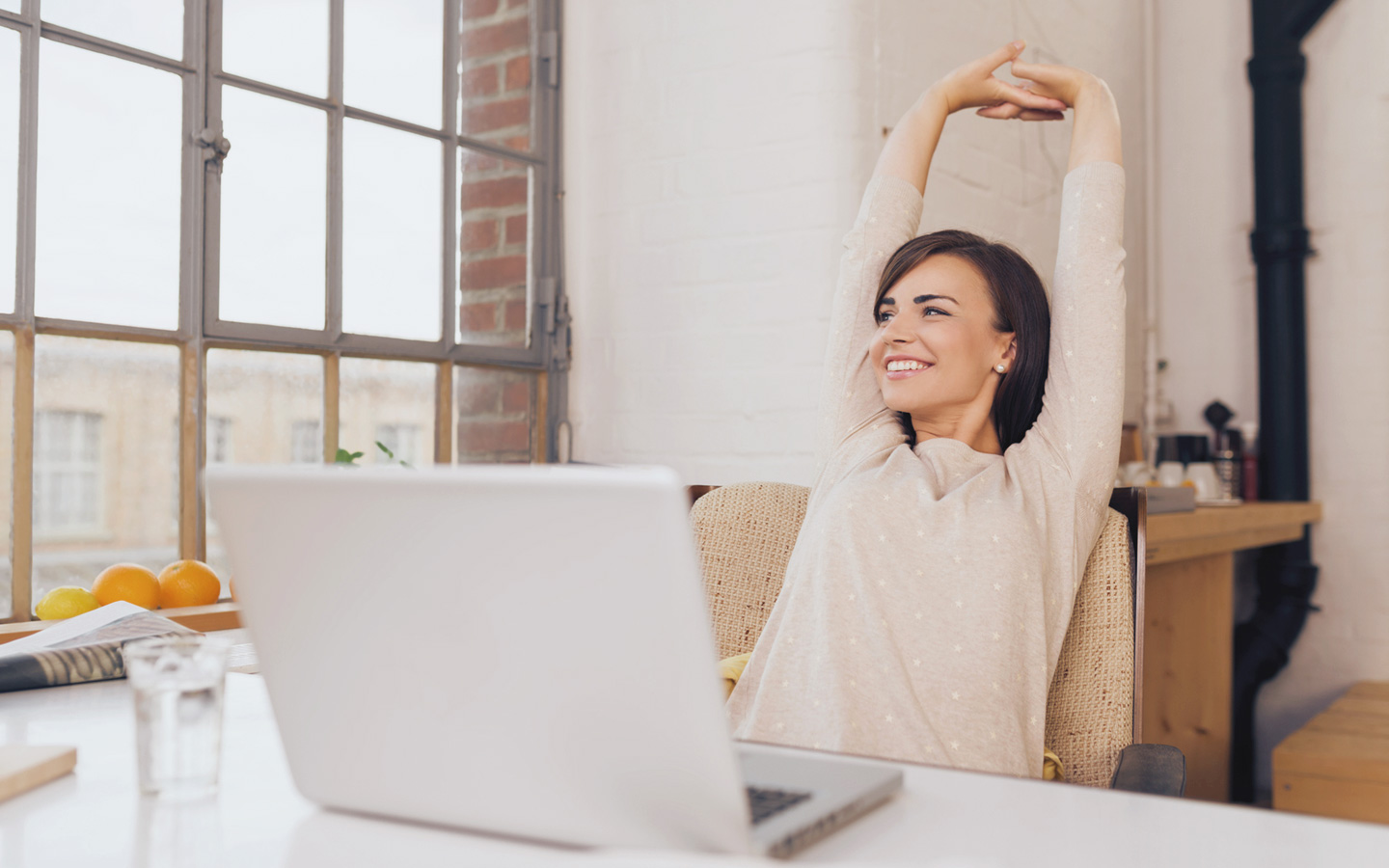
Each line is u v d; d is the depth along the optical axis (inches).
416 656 18.7
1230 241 104.2
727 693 44.4
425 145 77.7
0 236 56.5
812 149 74.7
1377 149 95.9
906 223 53.9
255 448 67.1
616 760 17.6
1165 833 20.0
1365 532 95.6
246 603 20.0
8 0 56.8
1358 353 96.3
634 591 16.5
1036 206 94.0
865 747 37.4
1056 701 43.6
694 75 80.3
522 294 84.5
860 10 74.0
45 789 22.4
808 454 74.2
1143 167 107.6
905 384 48.9
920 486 43.9
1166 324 107.1
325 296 71.1
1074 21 98.7
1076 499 44.8
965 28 84.4
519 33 84.2
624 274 83.8
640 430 82.5
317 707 20.1
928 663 39.4
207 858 18.2
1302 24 97.3
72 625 38.7
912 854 18.7
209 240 64.8
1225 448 98.3
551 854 18.4
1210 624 86.4
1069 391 46.7
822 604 40.8
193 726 21.8
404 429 76.2
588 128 85.9
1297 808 69.4
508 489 16.8
